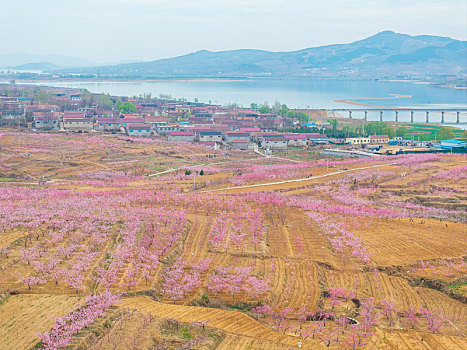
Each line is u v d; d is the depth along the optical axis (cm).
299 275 9600
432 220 13388
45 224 11444
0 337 6788
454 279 9731
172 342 6862
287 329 7762
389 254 10825
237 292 8862
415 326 8075
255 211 13675
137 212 12938
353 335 7594
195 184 17375
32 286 8300
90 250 10069
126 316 7425
